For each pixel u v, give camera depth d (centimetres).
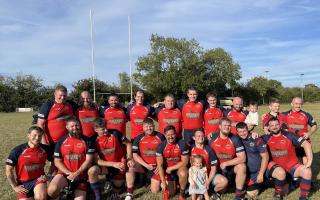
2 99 6369
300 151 791
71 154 666
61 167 660
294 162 714
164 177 712
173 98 889
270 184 778
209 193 725
